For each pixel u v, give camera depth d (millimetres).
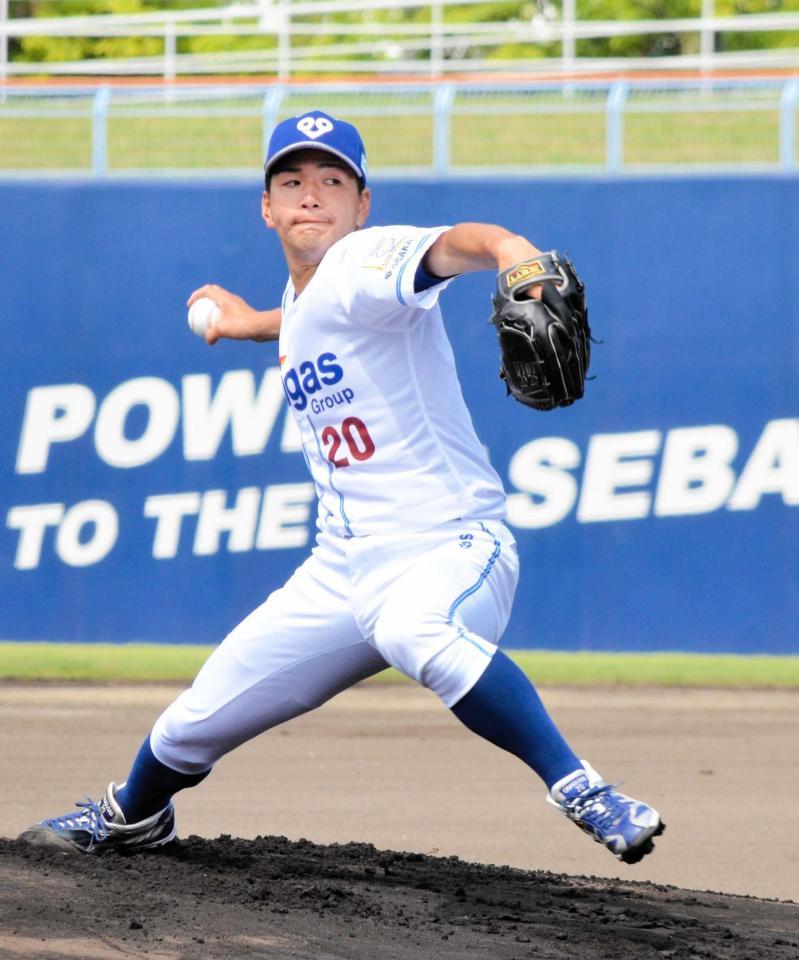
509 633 43094
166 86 46312
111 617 43469
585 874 20250
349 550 13805
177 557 43375
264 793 26062
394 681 41469
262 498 43188
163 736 15266
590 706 36062
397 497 13539
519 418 42844
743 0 78125
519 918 14641
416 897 15164
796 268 42281
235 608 43250
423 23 76750
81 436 43562
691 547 42656
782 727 33688
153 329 43500
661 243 42719
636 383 42781
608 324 42938
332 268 13188
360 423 13523
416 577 13352
